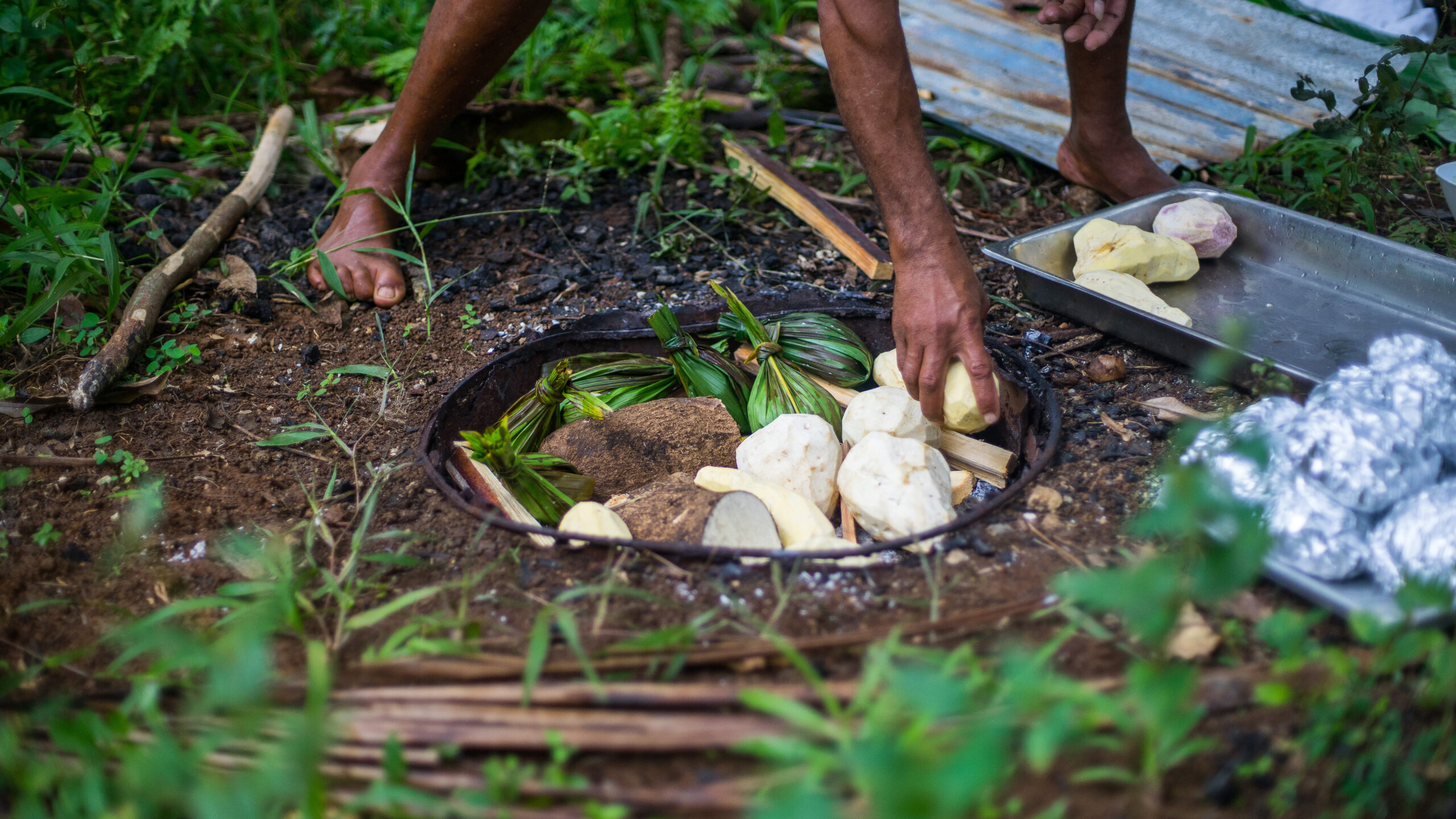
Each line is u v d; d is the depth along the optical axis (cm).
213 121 370
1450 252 279
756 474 208
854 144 194
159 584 184
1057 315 264
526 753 143
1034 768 131
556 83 395
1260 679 146
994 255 257
